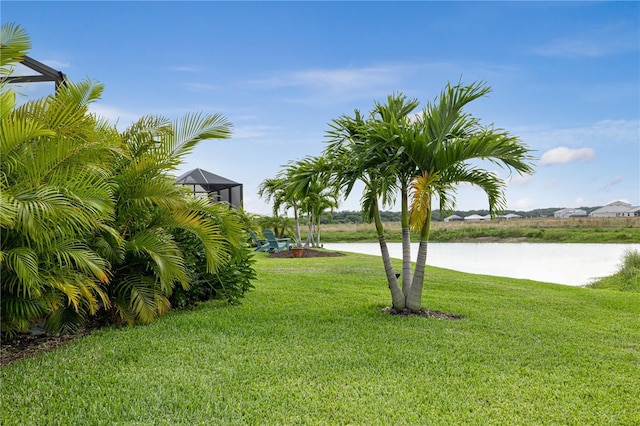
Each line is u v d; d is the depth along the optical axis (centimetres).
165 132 614
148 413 308
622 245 2819
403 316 644
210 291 716
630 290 1181
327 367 413
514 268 1655
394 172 646
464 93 622
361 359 437
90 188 420
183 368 398
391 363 432
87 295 465
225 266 692
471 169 667
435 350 480
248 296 780
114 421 297
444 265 1756
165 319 587
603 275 1459
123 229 571
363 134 673
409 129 625
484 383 384
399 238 3834
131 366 402
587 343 527
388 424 300
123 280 569
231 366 409
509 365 436
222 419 301
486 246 2920
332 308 685
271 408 322
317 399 339
